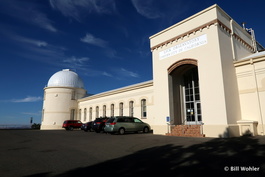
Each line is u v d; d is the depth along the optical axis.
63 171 5.52
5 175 5.24
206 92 13.35
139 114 21.78
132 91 23.36
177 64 15.74
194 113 16.23
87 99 32.84
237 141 9.56
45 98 34.88
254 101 13.18
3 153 8.44
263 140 9.41
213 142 9.59
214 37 13.49
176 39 15.98
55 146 10.29
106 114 27.47
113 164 6.15
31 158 7.30
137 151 8.19
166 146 9.04
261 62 13.18
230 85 13.31
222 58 13.16
